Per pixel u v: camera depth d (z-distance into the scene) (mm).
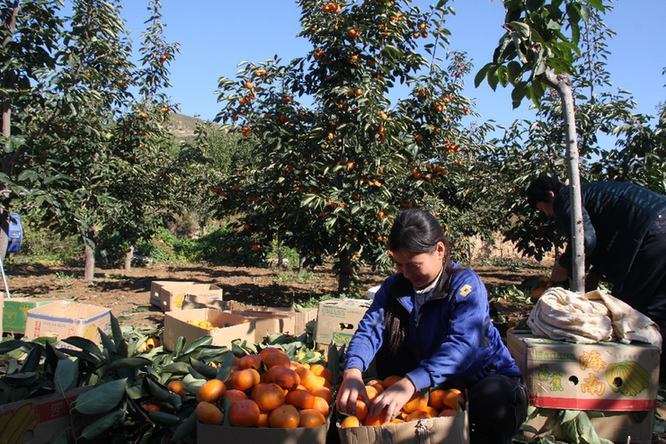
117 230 11680
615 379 2881
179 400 2623
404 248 2500
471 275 2639
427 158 8609
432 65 8289
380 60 7738
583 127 7875
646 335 2900
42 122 7844
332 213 7086
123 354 2895
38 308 4465
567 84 3316
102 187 10117
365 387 2541
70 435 2508
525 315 5562
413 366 2828
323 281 13664
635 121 7281
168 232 22453
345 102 7301
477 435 2627
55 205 7008
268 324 4480
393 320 2811
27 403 2375
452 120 8586
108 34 8484
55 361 2781
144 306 8312
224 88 7801
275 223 8547
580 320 2900
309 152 7656
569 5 2941
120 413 2535
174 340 4039
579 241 3385
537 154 8305
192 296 5672
